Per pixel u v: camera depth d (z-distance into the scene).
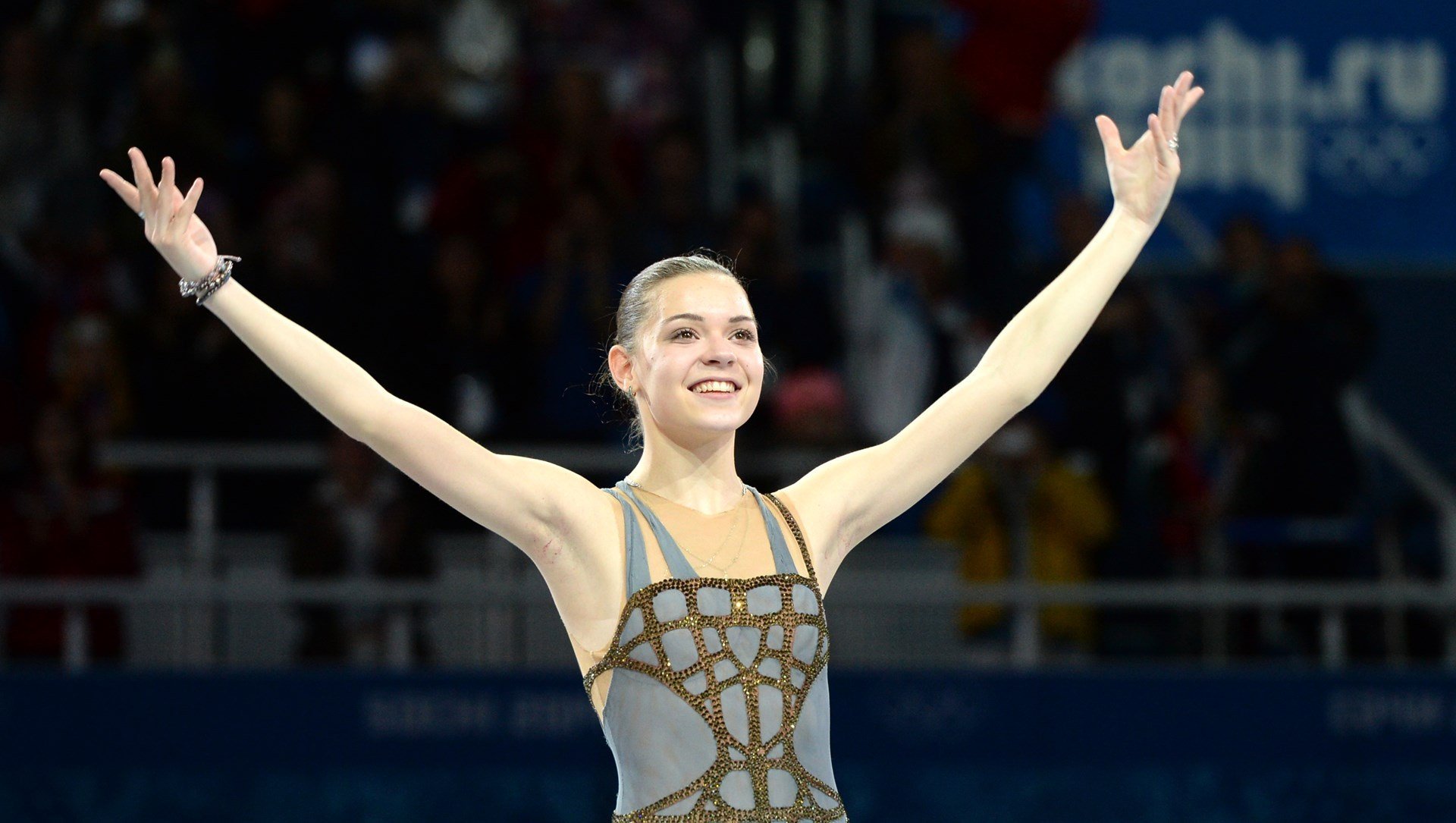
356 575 24.73
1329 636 25.75
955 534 26.27
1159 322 31.36
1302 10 36.12
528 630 25.12
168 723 22.39
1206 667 24.30
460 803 22.84
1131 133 35.69
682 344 10.21
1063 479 26.52
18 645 24.06
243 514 27.00
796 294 29.41
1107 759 23.86
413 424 9.70
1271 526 27.56
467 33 32.59
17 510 24.61
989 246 32.09
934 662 25.80
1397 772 24.22
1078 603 25.22
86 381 26.80
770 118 35.16
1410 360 35.19
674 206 29.80
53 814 21.97
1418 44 36.19
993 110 32.84
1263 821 23.94
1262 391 28.78
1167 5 35.94
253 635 24.89
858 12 36.06
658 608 9.75
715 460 10.33
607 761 23.17
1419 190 35.97
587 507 10.02
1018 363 10.90
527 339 28.17
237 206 29.31
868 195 32.44
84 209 29.19
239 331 9.67
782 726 9.69
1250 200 35.69
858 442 26.78
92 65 30.47
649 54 33.44
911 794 23.48
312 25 31.47
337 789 22.61
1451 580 27.94
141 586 23.30
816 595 10.07
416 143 30.34
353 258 28.20
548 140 29.92
